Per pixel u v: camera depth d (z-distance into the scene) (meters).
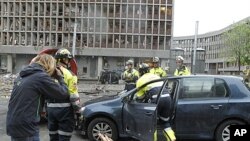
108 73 40.81
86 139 9.30
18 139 4.71
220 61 139.88
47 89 4.79
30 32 77.06
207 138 8.28
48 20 76.94
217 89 8.43
